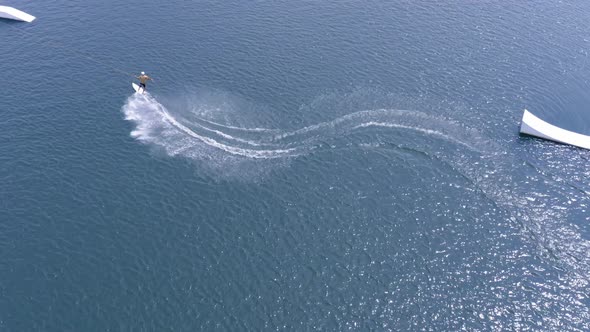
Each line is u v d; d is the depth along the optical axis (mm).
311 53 101438
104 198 70812
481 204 71500
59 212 68625
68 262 62500
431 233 67438
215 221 68125
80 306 58000
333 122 84500
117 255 63531
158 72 95000
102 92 90000
